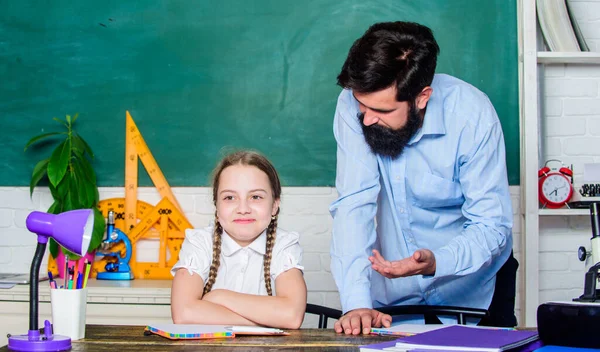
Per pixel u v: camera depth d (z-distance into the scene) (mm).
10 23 3047
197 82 3008
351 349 1242
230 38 3010
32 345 1216
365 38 1600
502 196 1790
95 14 3039
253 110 2996
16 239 3010
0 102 3041
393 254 2033
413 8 2990
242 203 1836
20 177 3020
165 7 3021
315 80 2992
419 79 1584
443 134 1817
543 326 1193
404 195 1933
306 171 2980
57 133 2934
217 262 1853
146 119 3008
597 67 3039
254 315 1681
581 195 2879
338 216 1793
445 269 1594
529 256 2844
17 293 2584
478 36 2982
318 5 3000
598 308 1145
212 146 2996
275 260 1860
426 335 1261
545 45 3018
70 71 3031
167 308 2539
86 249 1323
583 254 1526
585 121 3023
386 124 1684
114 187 3000
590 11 3055
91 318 2537
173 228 2936
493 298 2045
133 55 3021
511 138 2961
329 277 2961
